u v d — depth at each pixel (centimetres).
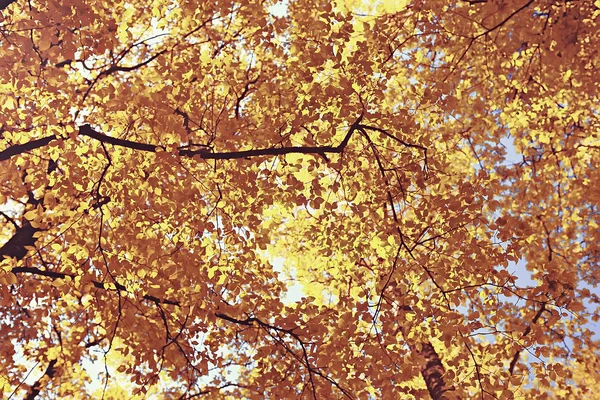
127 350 564
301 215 744
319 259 735
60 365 675
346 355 557
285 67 586
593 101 733
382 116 556
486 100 760
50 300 627
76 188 501
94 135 458
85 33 430
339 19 525
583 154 805
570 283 585
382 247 604
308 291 746
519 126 803
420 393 533
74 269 514
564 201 822
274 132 548
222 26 620
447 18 625
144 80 513
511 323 573
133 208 528
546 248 800
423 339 580
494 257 562
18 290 600
